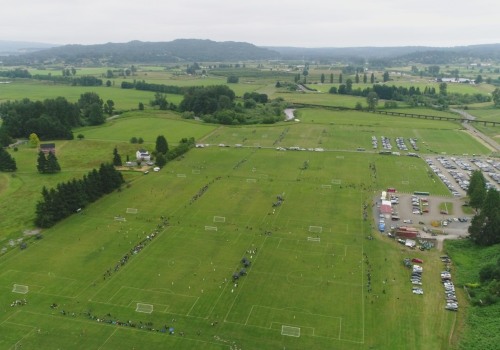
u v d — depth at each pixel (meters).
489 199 197.50
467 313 150.12
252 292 163.00
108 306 154.00
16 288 163.50
